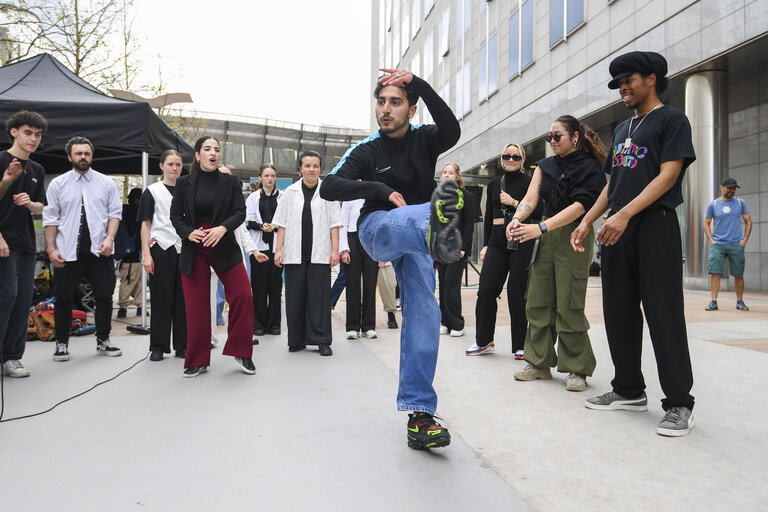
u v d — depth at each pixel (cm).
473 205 561
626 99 280
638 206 258
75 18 1263
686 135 257
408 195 243
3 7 1184
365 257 563
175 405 305
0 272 351
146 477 204
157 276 445
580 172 340
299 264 477
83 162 452
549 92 1608
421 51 3036
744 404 301
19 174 349
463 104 2386
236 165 3912
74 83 618
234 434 254
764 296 1016
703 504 181
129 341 538
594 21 1392
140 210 452
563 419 279
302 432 257
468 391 335
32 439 247
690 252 1147
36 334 538
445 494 189
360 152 239
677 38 1117
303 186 485
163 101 834
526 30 1770
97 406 303
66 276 439
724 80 1092
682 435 251
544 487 195
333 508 178
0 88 559
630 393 295
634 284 289
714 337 527
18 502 182
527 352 365
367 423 271
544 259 355
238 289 386
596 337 539
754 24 935
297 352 479
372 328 565
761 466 215
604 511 176
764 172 1154
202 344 384
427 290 236
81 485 196
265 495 188
